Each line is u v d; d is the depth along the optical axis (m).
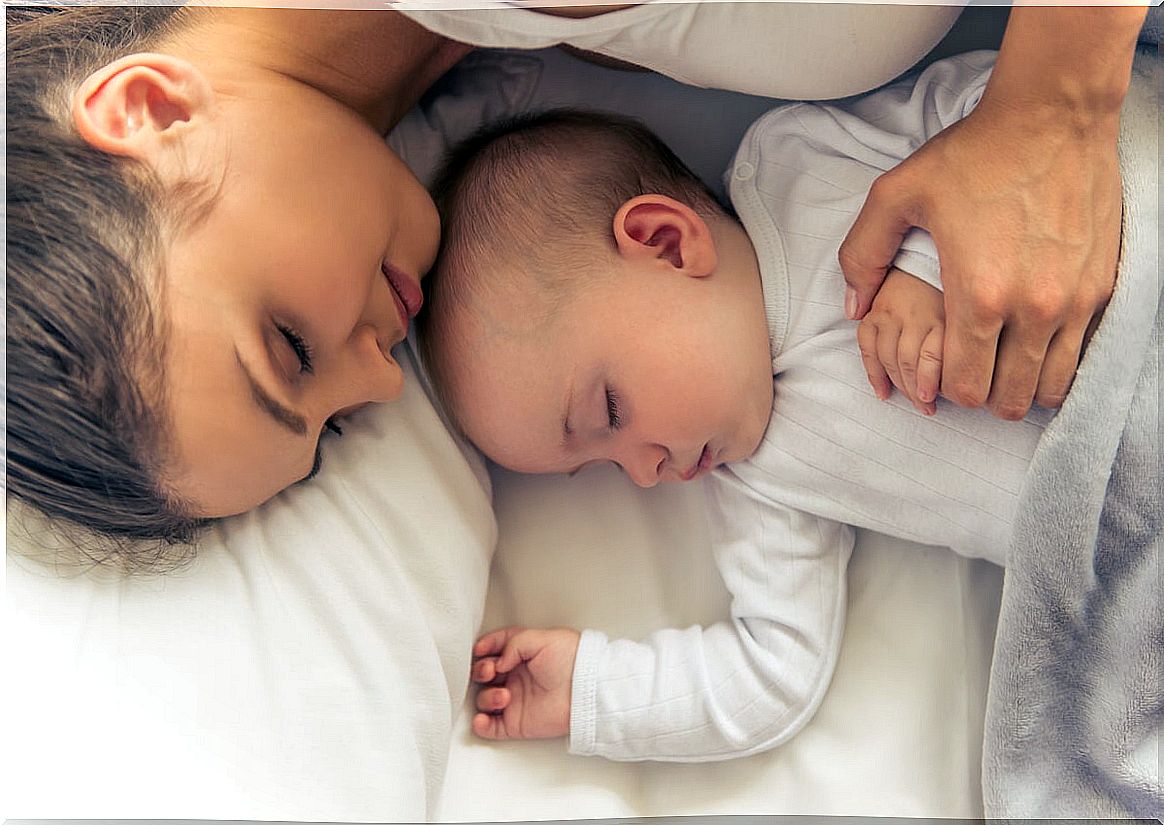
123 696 0.72
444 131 0.87
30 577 0.74
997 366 0.71
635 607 0.87
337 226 0.69
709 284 0.79
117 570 0.75
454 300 0.80
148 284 0.65
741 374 0.79
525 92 0.88
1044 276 0.67
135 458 0.68
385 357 0.75
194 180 0.66
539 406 0.80
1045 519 0.75
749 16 0.65
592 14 0.64
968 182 0.67
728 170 0.85
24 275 0.66
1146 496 0.75
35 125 0.67
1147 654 0.77
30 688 0.72
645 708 0.83
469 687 0.87
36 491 0.71
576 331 0.78
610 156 0.81
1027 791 0.79
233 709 0.73
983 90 0.72
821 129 0.81
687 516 0.89
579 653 0.84
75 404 0.67
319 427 0.73
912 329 0.73
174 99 0.67
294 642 0.75
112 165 0.66
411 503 0.80
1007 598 0.78
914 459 0.79
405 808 0.74
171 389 0.66
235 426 0.68
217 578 0.75
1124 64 0.63
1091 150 0.66
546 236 0.79
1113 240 0.69
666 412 0.78
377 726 0.75
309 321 0.69
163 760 0.71
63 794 0.70
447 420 0.85
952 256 0.68
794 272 0.80
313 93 0.72
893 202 0.70
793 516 0.84
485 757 0.84
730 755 0.83
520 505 0.89
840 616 0.84
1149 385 0.73
